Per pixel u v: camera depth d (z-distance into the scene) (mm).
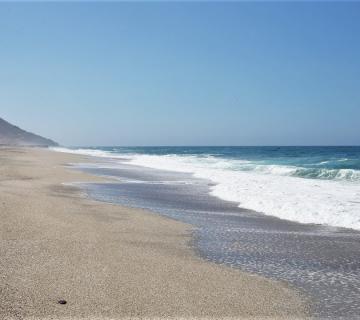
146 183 26266
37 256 9203
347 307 7332
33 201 16250
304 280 8719
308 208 15938
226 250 10891
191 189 23250
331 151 91875
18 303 6730
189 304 7109
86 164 44969
